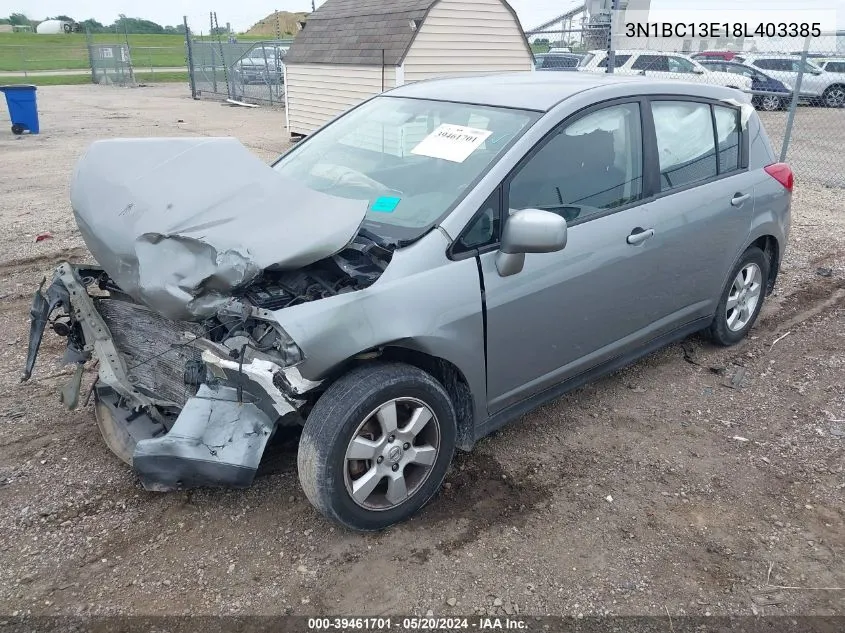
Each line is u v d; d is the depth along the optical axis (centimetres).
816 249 721
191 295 270
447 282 303
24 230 782
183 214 286
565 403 417
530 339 339
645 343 415
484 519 316
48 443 369
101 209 302
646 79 415
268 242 278
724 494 335
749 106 470
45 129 1688
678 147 411
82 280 338
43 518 313
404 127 388
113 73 3200
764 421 399
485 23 1311
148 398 332
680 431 388
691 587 279
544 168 342
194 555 293
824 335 514
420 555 294
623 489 338
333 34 1416
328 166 392
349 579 281
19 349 482
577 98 361
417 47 1248
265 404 282
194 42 2602
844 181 1064
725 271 450
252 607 267
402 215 328
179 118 1923
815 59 1950
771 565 291
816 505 328
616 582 281
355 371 292
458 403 332
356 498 290
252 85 2458
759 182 462
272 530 307
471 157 341
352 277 291
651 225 383
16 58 4700
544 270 334
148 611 265
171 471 284
